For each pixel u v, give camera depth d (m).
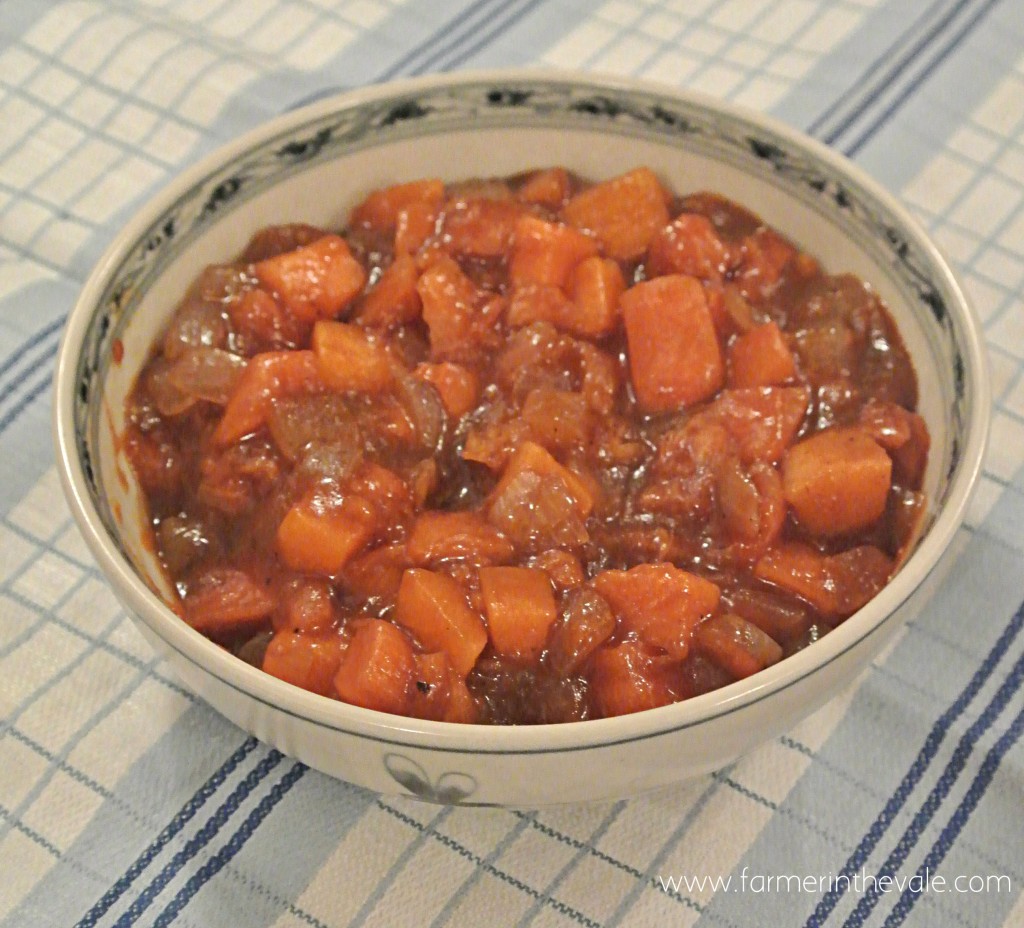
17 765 0.44
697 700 0.37
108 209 0.55
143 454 0.45
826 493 0.43
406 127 0.49
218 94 0.58
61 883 0.42
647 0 0.61
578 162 0.50
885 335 0.46
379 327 0.47
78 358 0.43
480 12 0.61
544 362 0.46
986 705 0.45
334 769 0.40
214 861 0.42
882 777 0.44
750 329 0.47
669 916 0.42
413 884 0.42
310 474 0.43
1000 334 0.51
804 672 0.38
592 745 0.37
